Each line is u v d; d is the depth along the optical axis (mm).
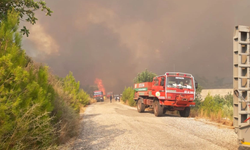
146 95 14336
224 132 7316
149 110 17297
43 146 3951
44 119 3848
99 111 15992
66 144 5402
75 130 6617
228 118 11023
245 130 4062
